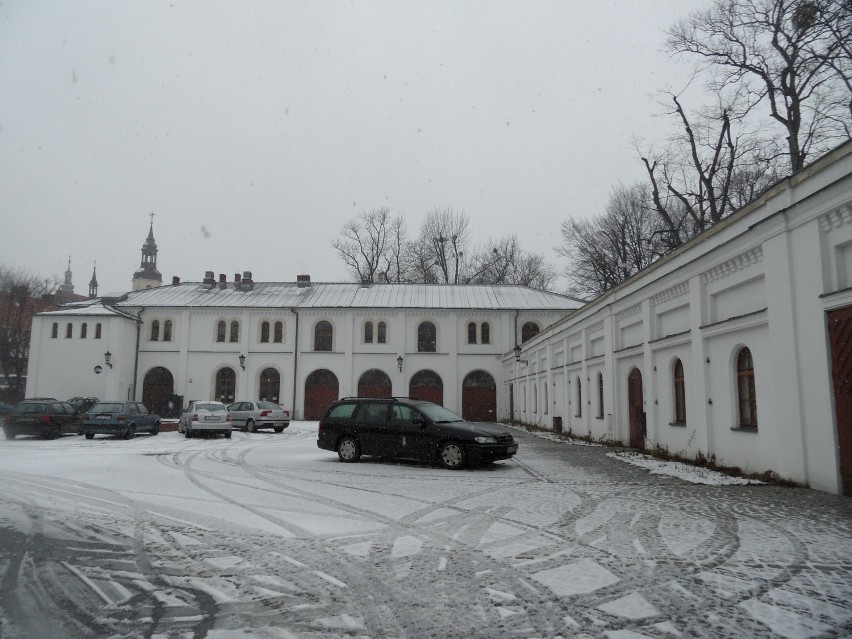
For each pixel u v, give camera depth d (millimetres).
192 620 4441
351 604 4758
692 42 25297
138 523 7656
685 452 14219
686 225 37312
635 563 5820
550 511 8391
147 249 81438
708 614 4488
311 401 41375
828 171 9227
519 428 32031
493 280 57844
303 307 41656
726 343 12375
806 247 9695
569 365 24656
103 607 4723
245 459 15469
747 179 28922
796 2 20750
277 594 4996
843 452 8961
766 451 10938
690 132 26953
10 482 11156
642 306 16844
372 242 56688
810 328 9609
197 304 41969
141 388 41469
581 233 43625
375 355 41625
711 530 7102
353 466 13852
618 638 4082
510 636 4125
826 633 4137
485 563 5867
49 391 38844
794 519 7574
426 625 4324
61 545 6578
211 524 7598
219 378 41844
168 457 15820
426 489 10398
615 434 19078
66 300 69188
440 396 41562
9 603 4812
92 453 16781
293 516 8094
